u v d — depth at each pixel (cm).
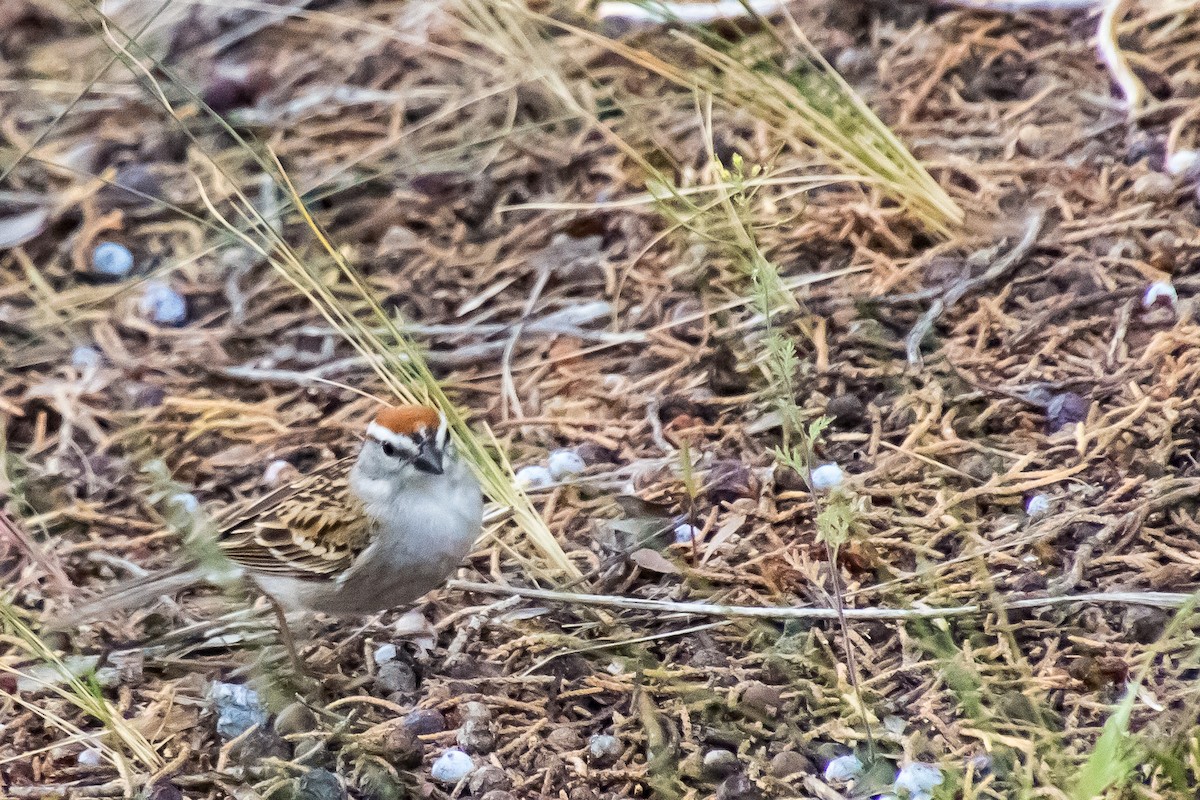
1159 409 979
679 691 832
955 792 743
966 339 1073
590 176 1298
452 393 1109
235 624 930
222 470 1065
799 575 905
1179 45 1312
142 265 1265
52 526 1018
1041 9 1375
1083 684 806
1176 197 1153
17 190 1339
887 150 1164
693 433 1038
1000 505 934
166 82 1422
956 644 840
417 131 1358
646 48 1378
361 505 872
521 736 822
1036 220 1147
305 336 1185
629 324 1154
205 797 803
